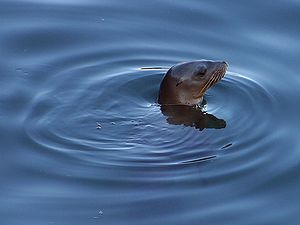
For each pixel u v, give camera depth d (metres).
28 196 24.25
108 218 23.27
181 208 23.80
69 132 27.31
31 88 30.31
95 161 25.72
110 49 33.44
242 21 35.47
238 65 32.59
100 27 35.00
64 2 36.75
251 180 25.23
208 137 27.31
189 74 29.23
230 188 24.80
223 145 26.92
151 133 27.33
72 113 28.44
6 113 28.56
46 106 28.91
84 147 26.44
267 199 24.45
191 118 28.52
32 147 26.53
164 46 33.78
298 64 32.59
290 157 26.48
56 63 32.31
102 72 31.67
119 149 26.36
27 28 34.78
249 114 28.95
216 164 25.86
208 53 33.41
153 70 31.98
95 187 24.58
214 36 34.53
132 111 28.75
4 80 30.94
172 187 24.64
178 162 25.81
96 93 29.88
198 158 26.09
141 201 24.00
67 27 34.94
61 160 25.81
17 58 32.66
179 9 36.28
